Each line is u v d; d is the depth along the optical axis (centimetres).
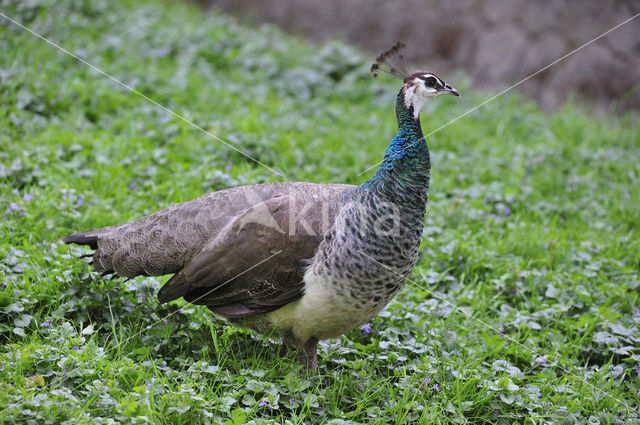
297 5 2284
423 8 2138
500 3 2042
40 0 1817
